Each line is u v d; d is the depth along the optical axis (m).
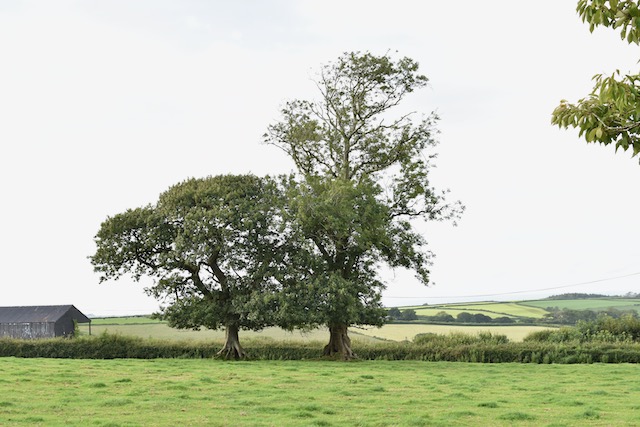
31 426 16.69
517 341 55.75
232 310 46.22
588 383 30.47
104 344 53.34
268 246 47.50
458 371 37.34
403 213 50.09
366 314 45.97
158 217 47.34
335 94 51.44
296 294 44.62
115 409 19.98
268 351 52.53
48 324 73.44
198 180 49.84
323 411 20.12
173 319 47.16
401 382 29.81
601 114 8.76
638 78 8.21
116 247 47.66
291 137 51.00
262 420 18.23
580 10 8.38
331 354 48.88
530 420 18.83
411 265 48.69
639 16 7.86
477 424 18.05
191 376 31.34
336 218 44.47
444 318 99.81
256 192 49.44
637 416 19.72
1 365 36.69
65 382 27.48
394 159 50.72
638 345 46.69
